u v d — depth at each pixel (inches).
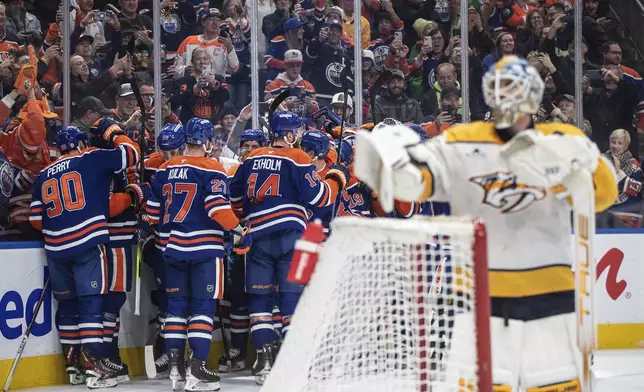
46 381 453.7
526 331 225.0
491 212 225.1
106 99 544.4
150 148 552.7
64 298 451.5
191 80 581.3
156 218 446.6
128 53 553.9
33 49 499.2
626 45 725.3
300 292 453.4
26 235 480.7
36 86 494.9
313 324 241.4
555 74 679.1
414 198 216.2
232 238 486.3
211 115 586.9
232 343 494.3
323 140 470.0
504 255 225.8
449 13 654.5
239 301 490.0
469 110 657.6
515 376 223.8
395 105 640.4
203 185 431.2
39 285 451.2
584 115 682.2
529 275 225.0
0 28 510.9
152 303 489.7
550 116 675.4
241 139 494.6
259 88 603.5
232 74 593.6
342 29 626.2
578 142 201.9
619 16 725.9
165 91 574.2
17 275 441.4
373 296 240.4
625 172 650.2
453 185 225.0
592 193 209.0
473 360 209.3
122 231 465.1
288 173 446.6
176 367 430.9
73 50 536.4
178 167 437.1
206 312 434.0
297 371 244.7
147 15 564.4
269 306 456.1
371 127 507.2
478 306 194.7
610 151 658.8
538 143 201.9
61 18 532.7
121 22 553.3
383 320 237.0
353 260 236.1
